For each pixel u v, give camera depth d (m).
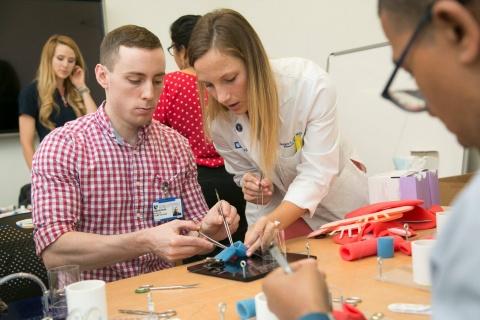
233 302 1.16
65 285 1.22
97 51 3.97
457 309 0.48
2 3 3.59
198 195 1.95
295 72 1.79
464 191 0.50
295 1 3.91
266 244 1.46
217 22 1.60
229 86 1.63
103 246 1.54
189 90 2.56
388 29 0.63
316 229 2.01
